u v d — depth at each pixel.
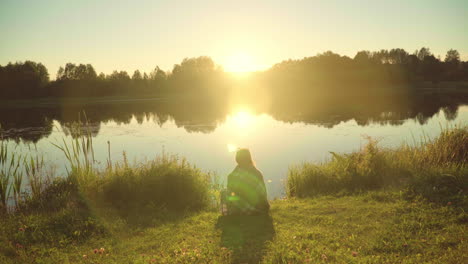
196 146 16.41
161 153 14.75
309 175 8.09
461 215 4.91
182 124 25.91
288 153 13.75
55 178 8.52
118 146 16.98
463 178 6.46
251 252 4.32
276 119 26.48
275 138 17.58
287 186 8.99
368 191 6.80
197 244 4.75
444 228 4.60
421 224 4.81
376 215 5.46
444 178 6.50
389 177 7.55
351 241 4.54
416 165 8.05
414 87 81.75
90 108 48.38
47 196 7.65
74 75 82.56
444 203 5.57
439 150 8.48
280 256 4.05
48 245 4.93
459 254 3.88
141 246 4.83
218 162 12.94
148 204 6.70
